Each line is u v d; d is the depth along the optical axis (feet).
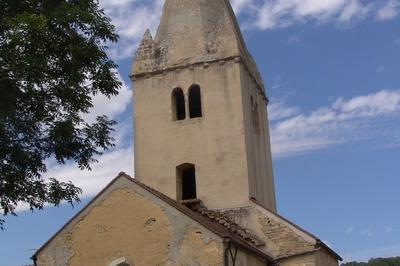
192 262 69.82
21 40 42.78
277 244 88.89
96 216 75.31
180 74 104.94
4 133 45.37
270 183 112.47
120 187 75.61
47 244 75.61
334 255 97.91
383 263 277.64
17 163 46.93
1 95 43.52
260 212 92.48
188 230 71.20
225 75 102.78
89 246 74.23
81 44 47.37
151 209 73.51
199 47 105.50
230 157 98.37
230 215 94.02
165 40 108.78
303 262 86.17
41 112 46.57
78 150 50.42
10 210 48.39
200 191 97.66
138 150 103.19
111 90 50.16
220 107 101.35
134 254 72.23
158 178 100.53
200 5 110.01
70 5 47.62
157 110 104.47
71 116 48.75
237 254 72.18
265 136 114.83
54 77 46.78
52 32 46.16
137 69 107.45
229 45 104.01
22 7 46.14
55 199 49.47
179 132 102.01
